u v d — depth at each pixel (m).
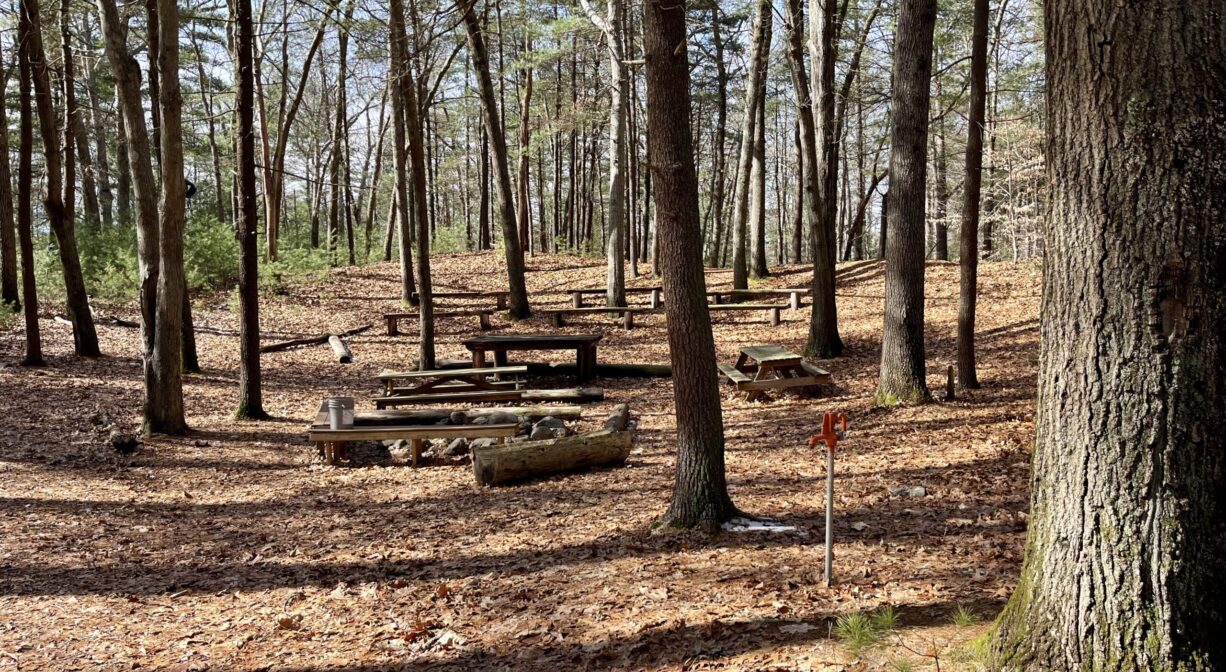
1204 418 2.92
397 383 14.70
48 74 15.03
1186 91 2.88
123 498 8.71
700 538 6.35
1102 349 3.06
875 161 25.86
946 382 11.97
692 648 4.63
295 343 18.33
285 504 8.63
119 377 14.03
